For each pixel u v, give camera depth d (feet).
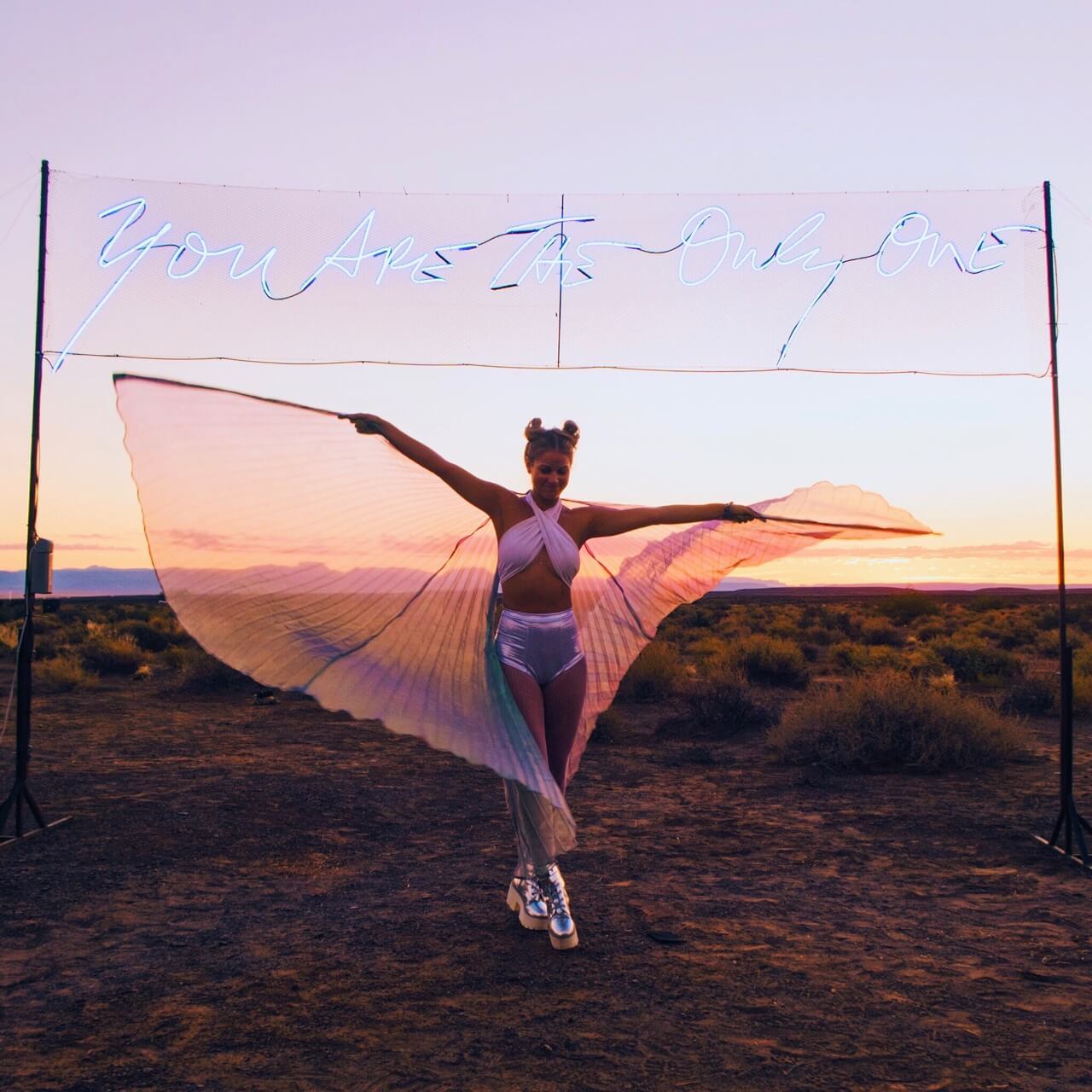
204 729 38.86
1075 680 44.68
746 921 14.84
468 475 13.29
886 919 14.97
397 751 33.14
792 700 48.88
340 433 12.73
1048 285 18.79
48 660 67.82
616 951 13.43
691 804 24.56
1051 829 21.17
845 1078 9.55
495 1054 10.11
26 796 20.65
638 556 15.76
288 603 12.44
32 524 19.90
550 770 13.85
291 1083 9.43
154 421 11.72
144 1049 10.22
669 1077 9.59
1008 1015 11.16
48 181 18.61
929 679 53.21
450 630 13.47
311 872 17.99
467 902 15.98
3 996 11.83
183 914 15.33
